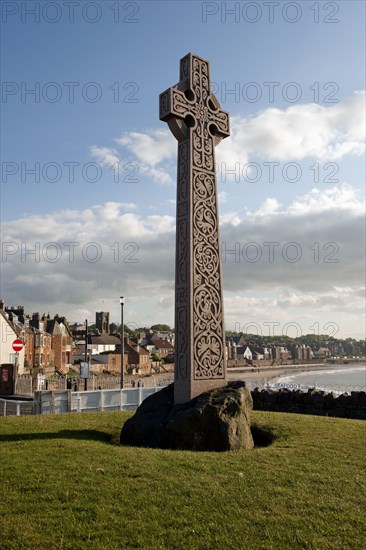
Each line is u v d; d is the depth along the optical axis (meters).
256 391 16.20
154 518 5.02
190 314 10.27
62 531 4.68
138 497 5.61
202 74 11.92
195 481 6.25
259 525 4.91
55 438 9.23
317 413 14.41
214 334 10.61
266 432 10.35
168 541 4.51
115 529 4.75
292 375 106.75
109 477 6.37
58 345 72.75
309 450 8.30
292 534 4.70
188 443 8.80
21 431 10.20
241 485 6.14
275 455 7.88
